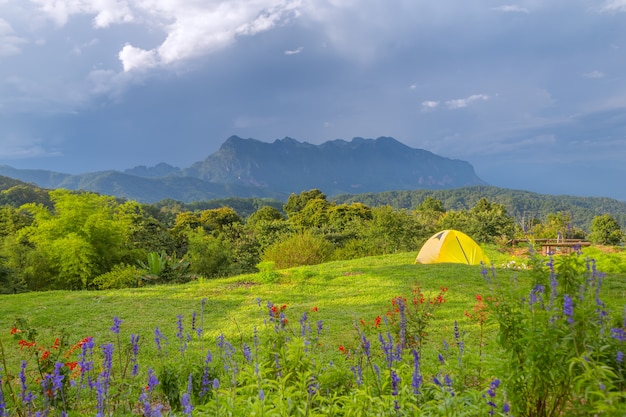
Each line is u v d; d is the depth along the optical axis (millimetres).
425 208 77312
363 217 53750
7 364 6641
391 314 5402
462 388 3393
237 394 3650
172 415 3281
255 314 10445
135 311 11250
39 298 13328
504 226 40875
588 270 2857
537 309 2760
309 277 15438
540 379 2662
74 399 4223
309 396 2941
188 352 5406
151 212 76438
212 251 24312
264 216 59906
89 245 20500
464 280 12984
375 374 3701
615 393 2117
